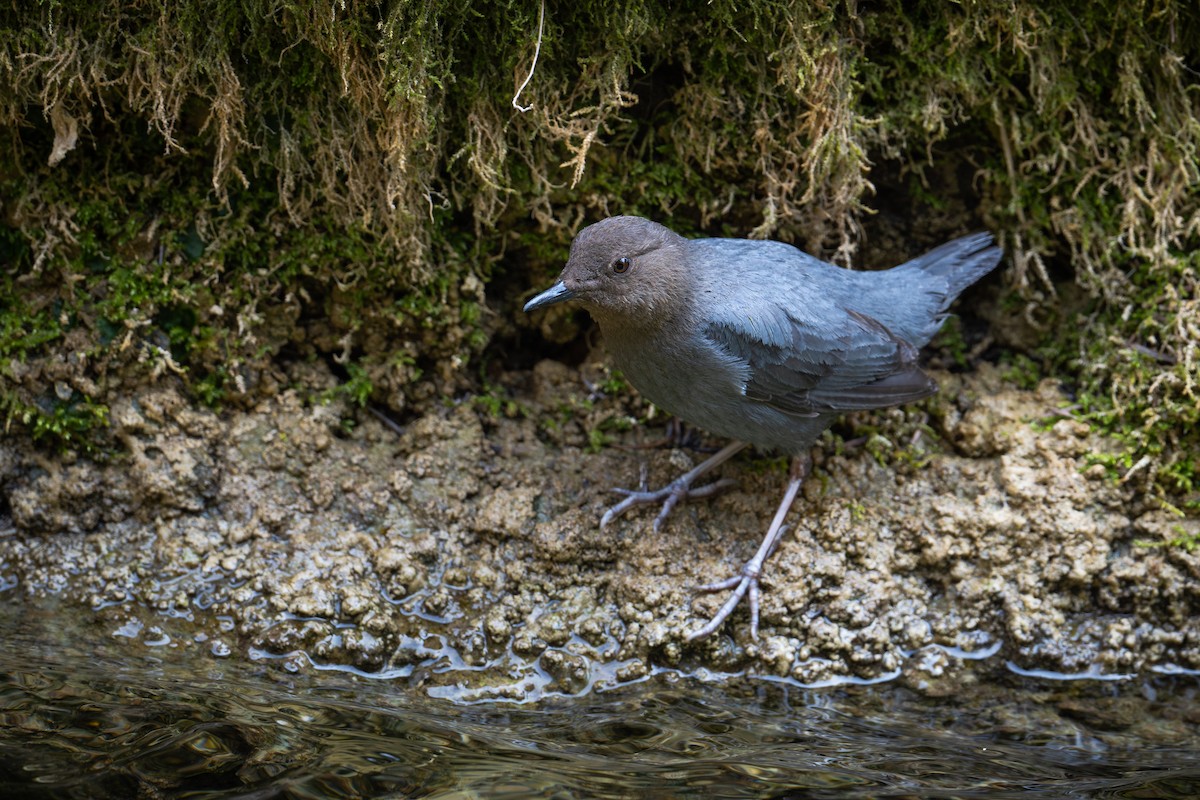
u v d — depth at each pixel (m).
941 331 7.07
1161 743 5.24
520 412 6.84
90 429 6.21
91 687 4.94
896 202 6.88
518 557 6.15
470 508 6.34
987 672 6.02
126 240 6.16
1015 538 6.22
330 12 5.39
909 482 6.44
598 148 6.30
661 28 5.91
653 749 4.85
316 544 6.07
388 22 5.36
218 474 6.25
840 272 6.20
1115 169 6.52
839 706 5.62
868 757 4.89
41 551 6.07
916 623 6.08
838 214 6.48
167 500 6.13
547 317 6.93
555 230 6.56
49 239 6.07
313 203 6.23
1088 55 6.27
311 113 5.88
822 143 6.08
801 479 6.18
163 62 5.59
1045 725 5.45
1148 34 6.21
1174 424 6.36
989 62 6.30
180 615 5.78
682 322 5.73
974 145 6.70
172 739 4.49
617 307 5.66
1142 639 6.09
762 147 6.27
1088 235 6.62
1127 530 6.27
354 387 6.55
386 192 6.00
